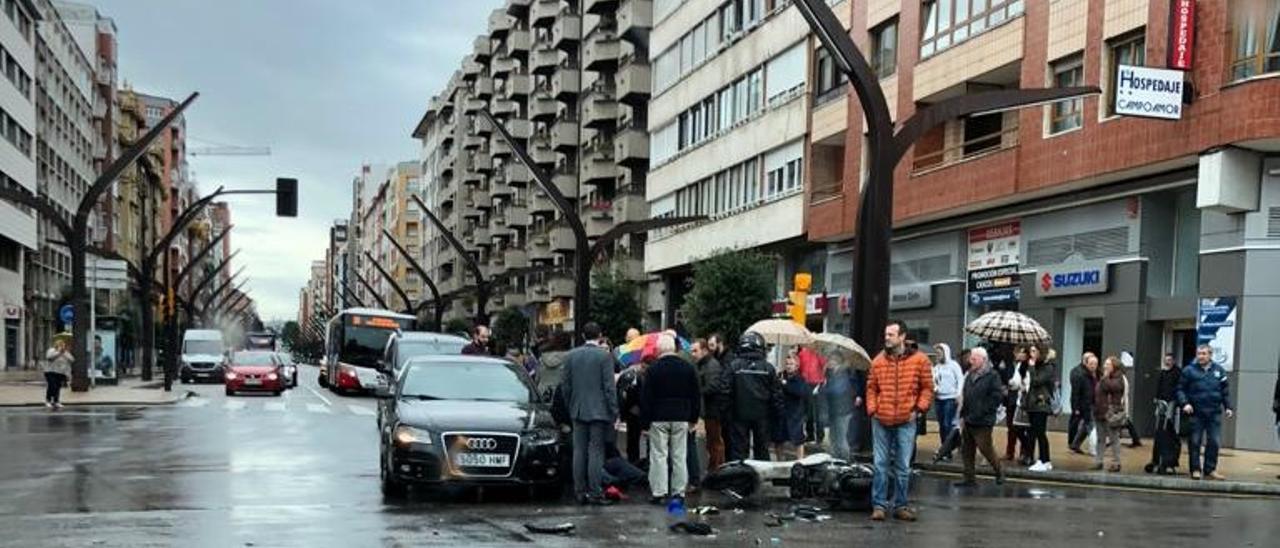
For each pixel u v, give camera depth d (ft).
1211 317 63.72
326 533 29.68
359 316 125.08
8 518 31.45
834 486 36.76
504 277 147.33
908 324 95.61
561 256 222.69
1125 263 70.74
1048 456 50.60
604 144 197.67
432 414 37.42
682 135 141.38
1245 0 60.29
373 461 48.19
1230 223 63.00
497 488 39.70
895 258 98.43
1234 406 61.87
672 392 36.29
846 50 54.90
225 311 419.74
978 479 48.52
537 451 36.94
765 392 42.52
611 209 190.29
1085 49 71.72
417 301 444.55
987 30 81.41
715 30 130.52
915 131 55.52
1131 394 69.21
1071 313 76.79
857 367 46.50
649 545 28.86
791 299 66.18
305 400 104.83
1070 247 76.18
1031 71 76.84
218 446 54.03
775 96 113.80
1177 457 49.21
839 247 106.42
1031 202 79.56
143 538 28.32
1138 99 61.82
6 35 177.17
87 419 72.64
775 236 111.86
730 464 38.37
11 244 186.60
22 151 189.57
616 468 40.47
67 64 237.04
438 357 43.21
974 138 88.17
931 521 34.17
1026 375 54.65
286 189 107.76
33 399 91.50
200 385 147.84
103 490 37.76
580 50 221.25
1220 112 60.59
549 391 47.70
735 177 123.75
